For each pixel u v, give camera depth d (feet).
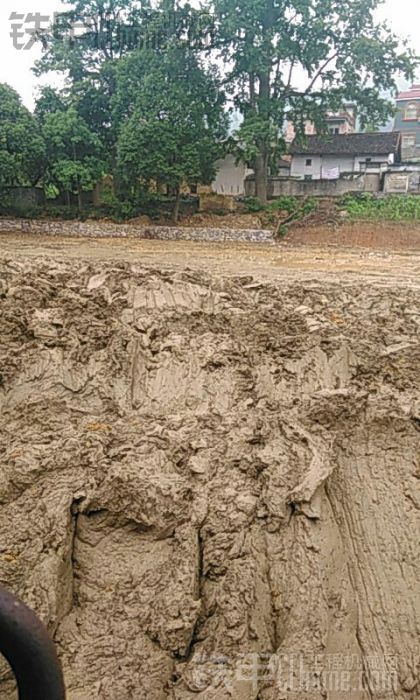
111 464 15.19
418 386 20.24
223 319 25.27
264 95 88.48
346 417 18.06
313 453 16.07
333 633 11.92
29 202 88.74
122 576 12.76
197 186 94.94
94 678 10.66
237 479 15.37
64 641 11.27
